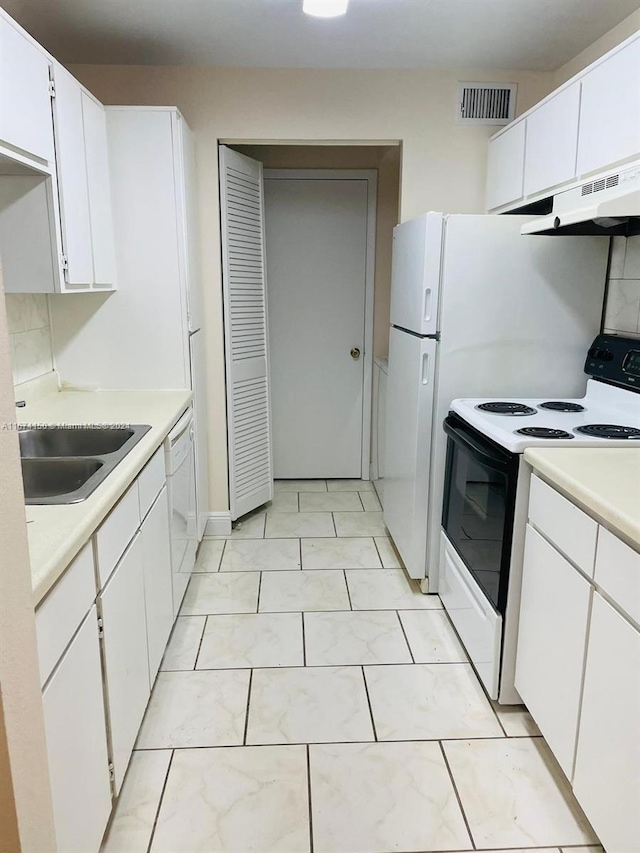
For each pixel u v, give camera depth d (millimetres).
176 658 2252
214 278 3121
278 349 4125
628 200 1626
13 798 832
